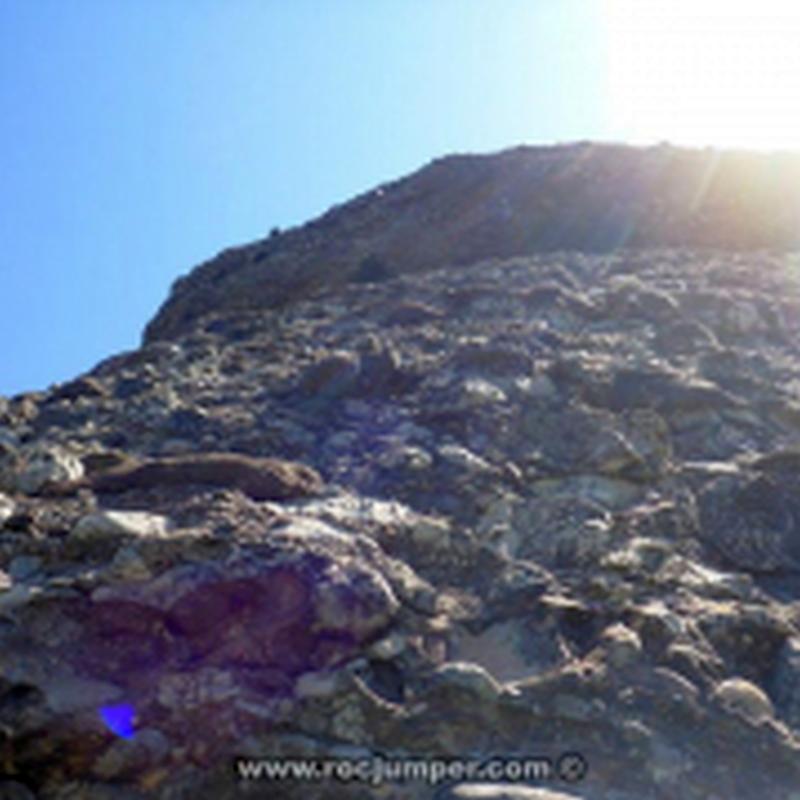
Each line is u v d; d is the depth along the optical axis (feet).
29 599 19.88
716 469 28.78
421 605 21.58
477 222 79.92
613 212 77.61
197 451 31.53
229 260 90.94
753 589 23.89
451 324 46.52
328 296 62.49
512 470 28.32
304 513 24.50
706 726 18.79
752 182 80.28
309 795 18.15
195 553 20.93
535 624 21.54
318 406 35.32
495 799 16.57
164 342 53.16
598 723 18.69
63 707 18.31
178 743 18.63
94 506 25.36
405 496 27.32
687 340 41.55
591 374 35.12
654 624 20.95
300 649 19.97
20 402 40.01
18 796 17.89
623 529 25.54
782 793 17.93
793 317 46.98
